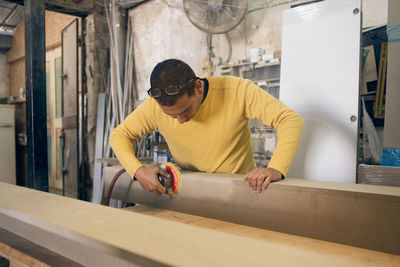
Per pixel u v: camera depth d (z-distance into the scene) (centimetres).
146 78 419
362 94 277
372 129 272
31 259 73
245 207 99
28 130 188
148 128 136
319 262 38
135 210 119
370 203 77
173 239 46
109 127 399
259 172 97
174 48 396
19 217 64
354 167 192
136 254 40
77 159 420
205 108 121
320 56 206
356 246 80
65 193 455
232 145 129
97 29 421
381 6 267
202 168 136
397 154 221
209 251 41
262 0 345
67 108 442
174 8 394
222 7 282
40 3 186
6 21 624
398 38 224
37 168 186
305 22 212
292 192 89
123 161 123
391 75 226
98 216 60
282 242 82
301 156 210
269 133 304
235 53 369
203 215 109
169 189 116
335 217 82
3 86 697
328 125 202
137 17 430
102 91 430
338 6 199
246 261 38
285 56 221
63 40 452
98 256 45
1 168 543
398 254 74
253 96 118
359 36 192
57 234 54
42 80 188
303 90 212
